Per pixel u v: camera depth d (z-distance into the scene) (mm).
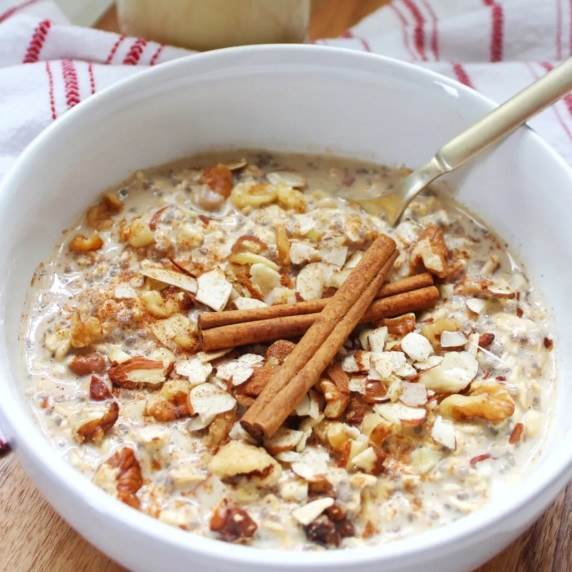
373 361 398
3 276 397
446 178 451
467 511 372
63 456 379
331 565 333
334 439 380
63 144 421
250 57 444
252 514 366
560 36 521
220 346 398
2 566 381
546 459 366
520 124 427
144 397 392
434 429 385
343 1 552
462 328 415
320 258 426
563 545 390
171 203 444
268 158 469
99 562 382
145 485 372
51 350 403
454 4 540
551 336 420
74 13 536
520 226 436
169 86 440
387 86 448
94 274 423
